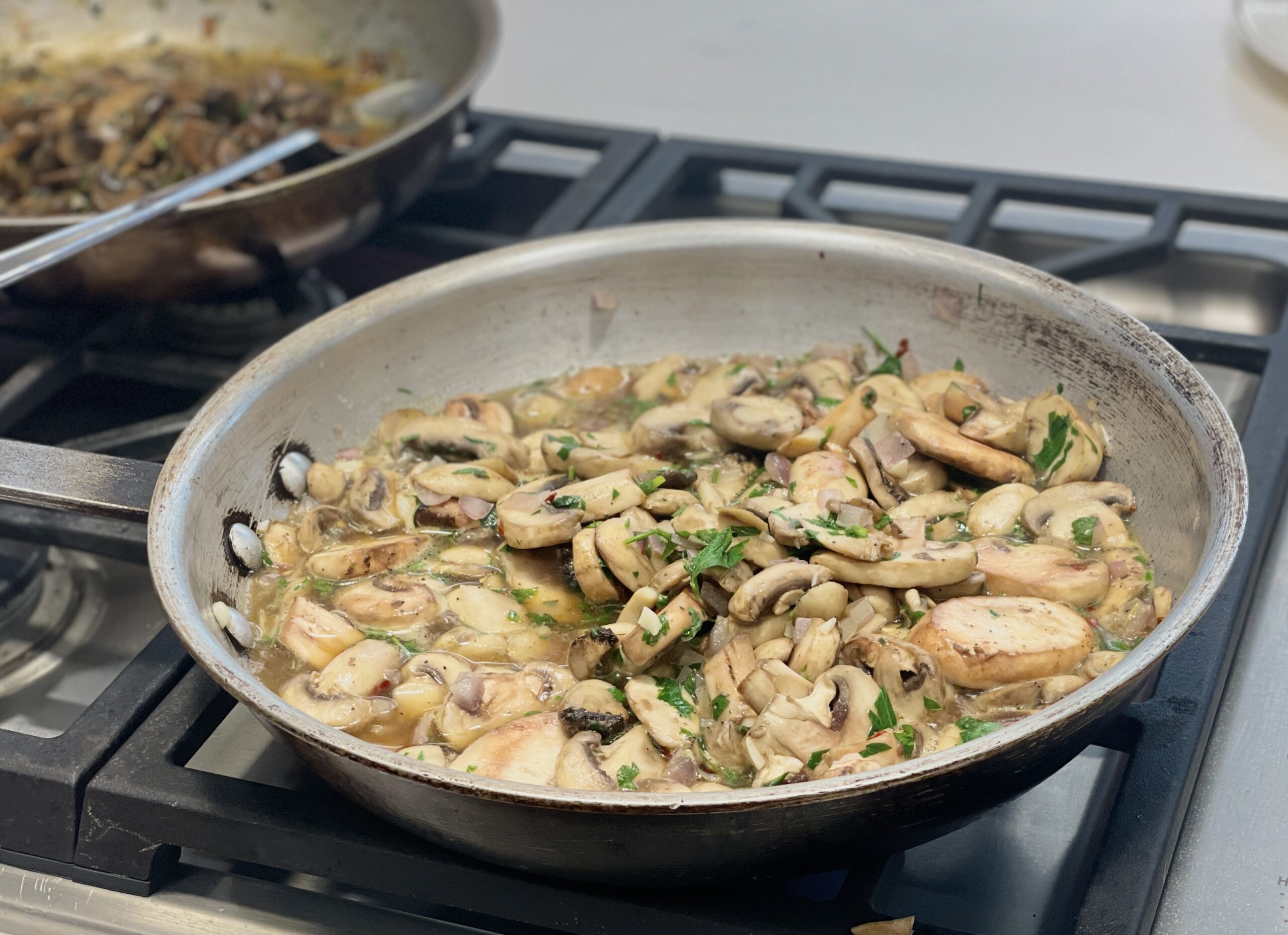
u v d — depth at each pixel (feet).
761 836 1.34
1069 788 1.68
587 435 1.92
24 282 2.12
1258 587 1.83
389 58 3.06
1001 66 3.81
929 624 1.55
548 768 1.47
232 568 1.71
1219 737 1.65
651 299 2.08
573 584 1.70
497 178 2.89
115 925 1.58
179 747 1.63
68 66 3.16
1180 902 1.50
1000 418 1.84
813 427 1.86
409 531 1.80
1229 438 1.58
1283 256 2.58
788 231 2.03
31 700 1.89
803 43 4.03
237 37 3.18
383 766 1.30
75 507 1.64
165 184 2.55
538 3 4.40
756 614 1.57
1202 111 3.50
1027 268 1.89
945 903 1.57
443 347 2.01
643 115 3.65
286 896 1.58
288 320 2.44
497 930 1.55
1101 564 1.64
